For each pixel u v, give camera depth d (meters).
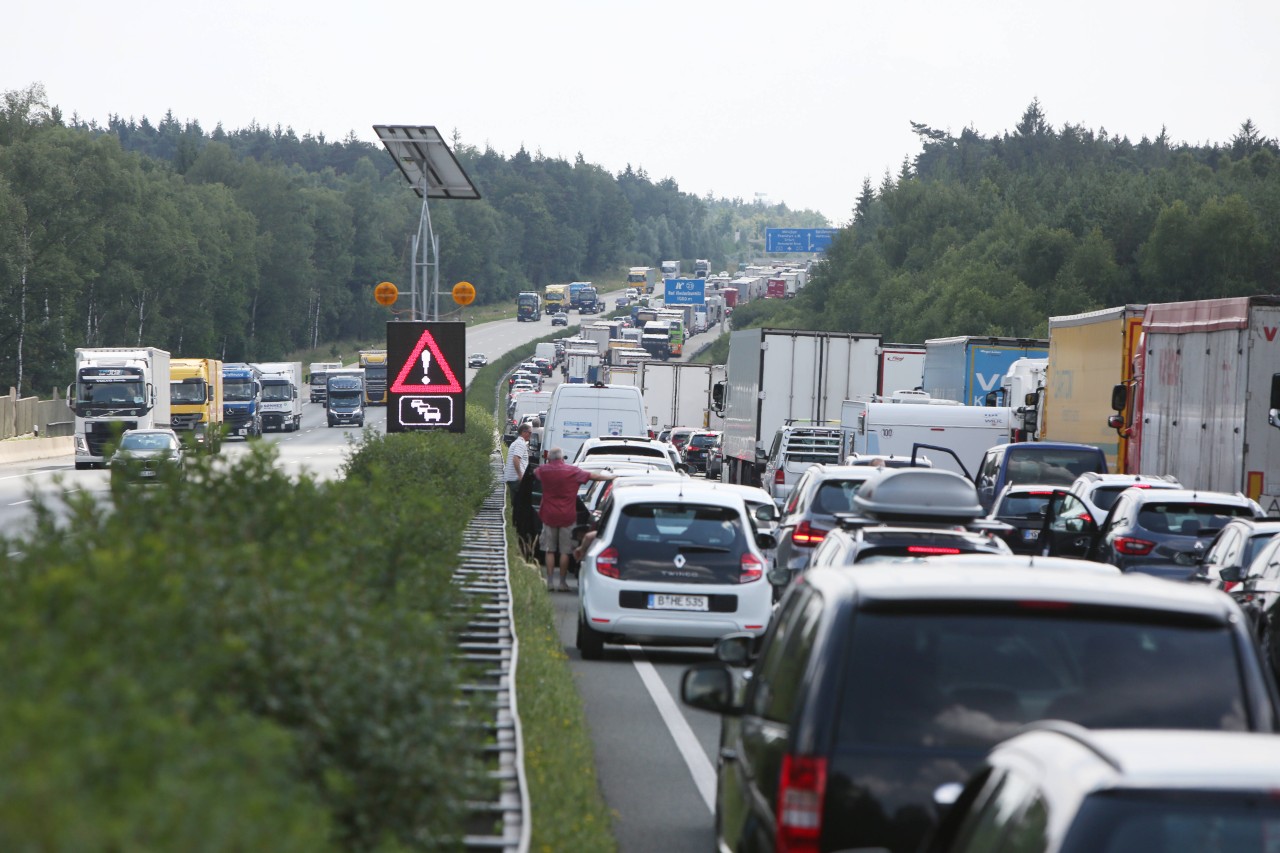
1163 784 12.21
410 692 21.33
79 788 11.52
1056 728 14.43
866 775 19.05
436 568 35.50
